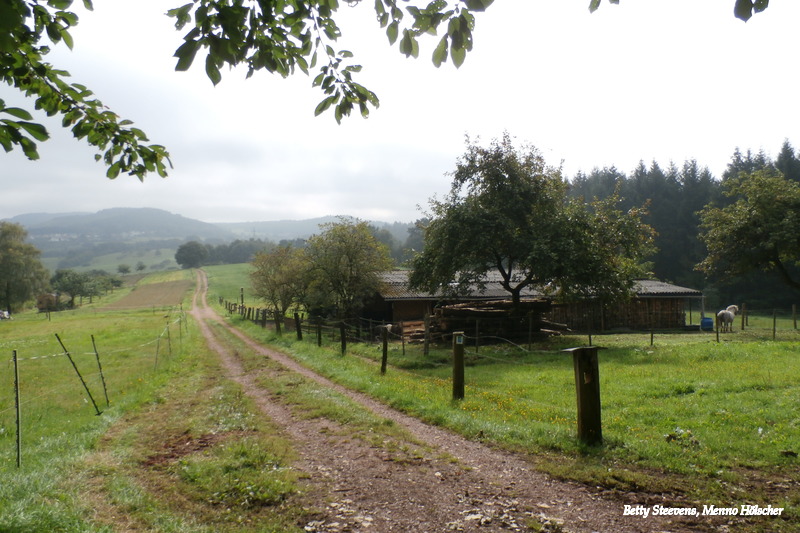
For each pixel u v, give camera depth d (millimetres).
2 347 25297
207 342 27422
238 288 100938
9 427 9141
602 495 5035
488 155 23469
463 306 23828
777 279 54156
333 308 34469
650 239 25000
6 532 4078
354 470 6059
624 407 9320
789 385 10242
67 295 97750
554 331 24500
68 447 7668
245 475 5887
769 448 6230
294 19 3494
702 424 7617
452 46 3201
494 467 6020
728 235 30469
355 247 32344
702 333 29250
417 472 5918
